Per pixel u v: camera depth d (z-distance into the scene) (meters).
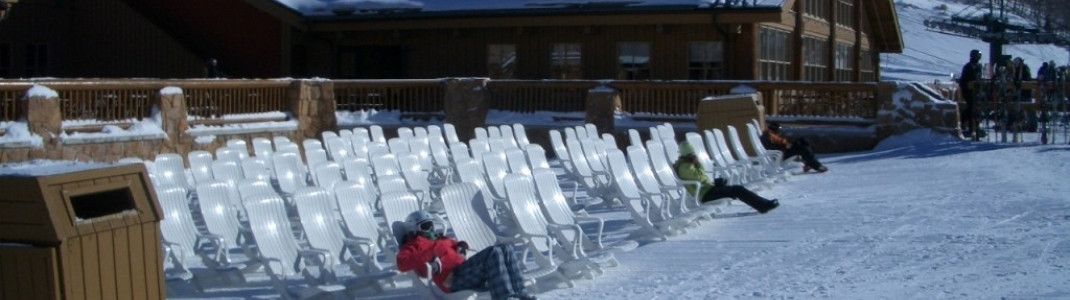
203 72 26.20
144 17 26.98
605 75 24.69
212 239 8.07
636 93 21.41
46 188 5.40
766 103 20.89
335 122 21.14
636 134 14.53
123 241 5.70
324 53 27.23
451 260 6.91
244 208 7.61
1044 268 7.62
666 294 7.32
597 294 7.46
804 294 7.08
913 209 11.15
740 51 23.58
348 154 13.98
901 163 16.70
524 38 25.36
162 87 17.83
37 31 26.61
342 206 7.88
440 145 14.70
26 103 15.60
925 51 62.69
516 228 8.66
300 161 12.27
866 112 20.53
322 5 26.95
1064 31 45.97
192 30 27.84
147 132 17.28
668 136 15.05
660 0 23.78
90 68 27.50
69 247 5.41
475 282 6.83
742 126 18.25
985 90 19.84
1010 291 6.86
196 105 18.70
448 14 24.98
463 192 8.15
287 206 11.24
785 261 8.45
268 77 26.95
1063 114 19.53
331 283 7.33
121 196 5.91
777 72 25.64
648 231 9.89
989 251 8.45
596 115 21.11
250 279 8.25
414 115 22.19
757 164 15.74
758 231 10.13
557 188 8.88
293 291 7.09
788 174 15.12
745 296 7.11
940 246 8.78
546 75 25.23
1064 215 10.20
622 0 24.09
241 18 27.27
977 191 12.43
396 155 11.65
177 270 7.84
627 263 8.65
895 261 8.20
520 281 6.79
